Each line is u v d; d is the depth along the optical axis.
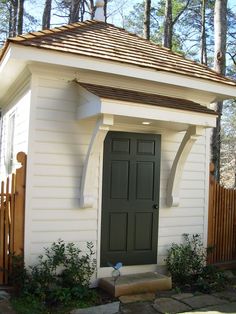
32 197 6.09
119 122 6.76
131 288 6.17
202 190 7.79
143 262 6.98
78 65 6.07
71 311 5.34
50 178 6.23
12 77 7.06
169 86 7.13
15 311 5.12
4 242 5.98
